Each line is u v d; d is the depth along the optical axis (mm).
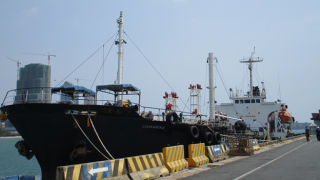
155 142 19375
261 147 28125
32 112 14906
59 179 8445
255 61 46625
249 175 11719
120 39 24781
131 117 17688
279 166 14297
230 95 44625
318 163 15188
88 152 16094
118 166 10320
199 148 16078
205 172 13000
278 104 41562
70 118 15148
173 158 13523
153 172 11703
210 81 33281
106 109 16438
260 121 42031
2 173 39344
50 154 15602
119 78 24328
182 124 21172
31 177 14844
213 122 29125
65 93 19062
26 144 17031
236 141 21281
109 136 16766
